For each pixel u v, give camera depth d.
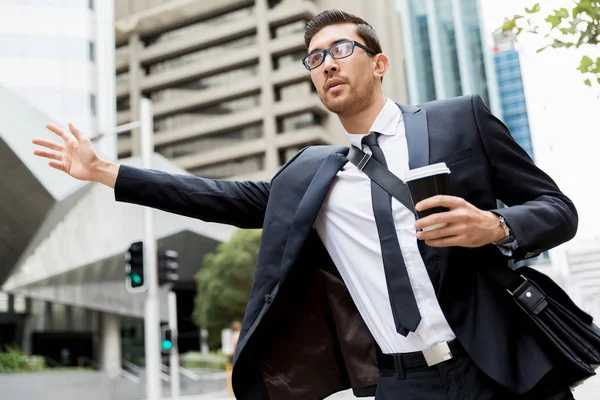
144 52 74.88
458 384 1.66
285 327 2.00
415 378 1.72
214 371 36.09
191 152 70.94
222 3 71.81
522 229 1.48
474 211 1.41
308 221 1.86
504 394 1.60
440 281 1.63
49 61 37.38
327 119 68.50
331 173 1.87
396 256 1.71
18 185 24.81
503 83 81.12
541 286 1.65
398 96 78.88
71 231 28.42
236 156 68.69
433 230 1.40
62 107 37.09
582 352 1.53
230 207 2.10
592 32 2.68
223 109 70.94
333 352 2.00
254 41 70.94
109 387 23.09
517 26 2.84
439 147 1.72
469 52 83.75
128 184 2.01
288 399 1.97
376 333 1.85
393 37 79.62
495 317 1.59
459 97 1.80
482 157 1.71
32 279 30.12
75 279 30.97
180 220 38.62
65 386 21.45
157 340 11.73
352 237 1.86
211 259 42.91
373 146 1.82
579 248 33.16
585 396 9.14
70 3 38.69
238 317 40.75
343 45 1.85
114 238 29.64
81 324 42.97
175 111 72.31
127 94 74.88
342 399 14.12
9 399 19.88
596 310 32.94
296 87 68.19
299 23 69.50
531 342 1.57
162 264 12.02
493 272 1.61
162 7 74.19
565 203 1.64
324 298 2.02
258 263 1.96
